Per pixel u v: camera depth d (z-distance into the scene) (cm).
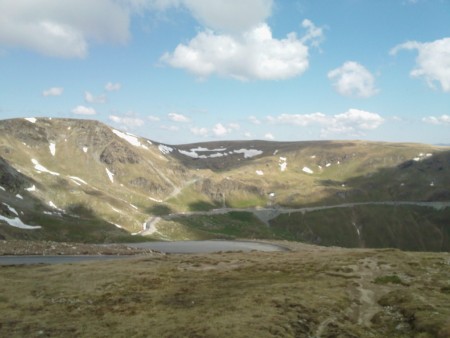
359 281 6194
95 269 7406
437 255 8212
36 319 4359
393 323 4334
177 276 6775
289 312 4412
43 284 6075
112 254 14038
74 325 4131
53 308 4816
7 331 3944
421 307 4566
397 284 6012
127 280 6356
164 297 5272
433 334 3844
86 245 15425
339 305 4844
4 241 13575
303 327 4066
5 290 5688
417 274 6556
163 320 4222
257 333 3709
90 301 5144
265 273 6988
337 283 6012
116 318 4372
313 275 6681
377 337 3941
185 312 4494
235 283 6131
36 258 11688
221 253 10738
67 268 7556
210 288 5781
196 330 3812
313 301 4916
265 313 4322
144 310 4678
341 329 4081
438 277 6334
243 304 4728
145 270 7262
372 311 4828
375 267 7119
